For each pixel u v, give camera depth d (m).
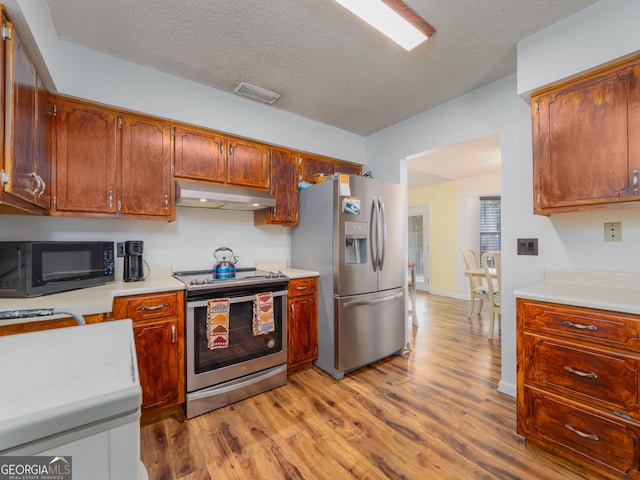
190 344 1.92
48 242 1.63
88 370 0.52
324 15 1.62
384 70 2.15
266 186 2.71
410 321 4.09
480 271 3.96
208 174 2.38
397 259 2.90
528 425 1.55
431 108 2.76
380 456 1.54
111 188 1.98
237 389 2.08
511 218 2.17
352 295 2.51
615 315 1.29
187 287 1.93
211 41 1.83
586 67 1.57
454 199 5.73
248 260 2.89
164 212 2.18
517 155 2.16
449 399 2.08
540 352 1.50
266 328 2.22
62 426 0.40
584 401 1.36
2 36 1.13
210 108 2.37
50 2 1.50
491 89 2.32
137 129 2.09
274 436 1.71
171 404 1.87
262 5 1.54
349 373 2.53
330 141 3.15
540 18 1.64
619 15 1.47
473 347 3.11
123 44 1.85
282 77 2.24
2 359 0.56
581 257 1.87
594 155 1.57
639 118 1.44
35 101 1.49
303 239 2.88
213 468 1.47
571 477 1.38
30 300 1.50
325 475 1.42
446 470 1.44
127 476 0.45
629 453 1.24
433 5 1.54
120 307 1.73
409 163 4.30
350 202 2.52
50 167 1.77
